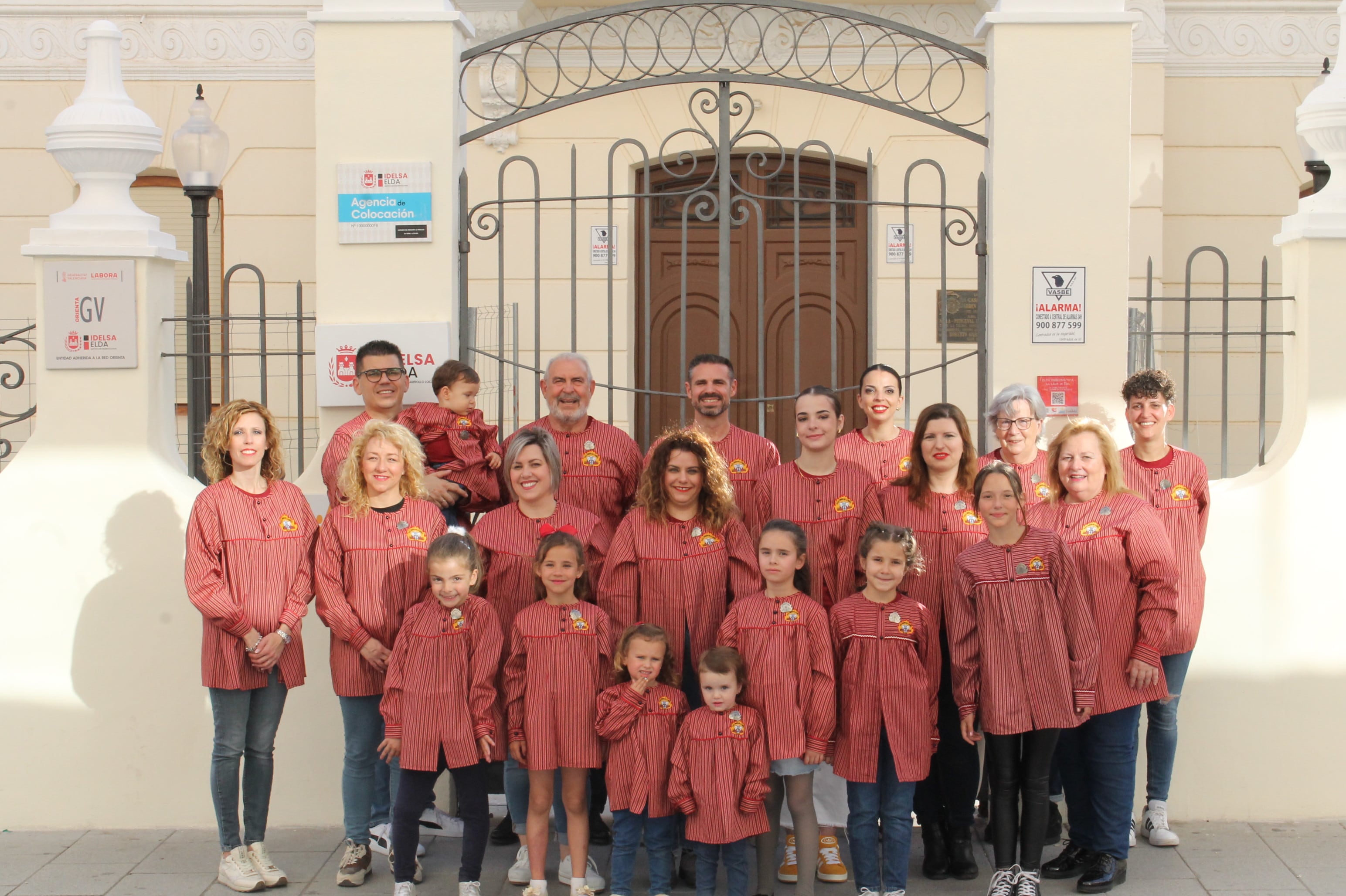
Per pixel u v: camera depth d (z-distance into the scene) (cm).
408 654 424
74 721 498
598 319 810
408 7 501
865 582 443
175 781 498
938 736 434
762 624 422
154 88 835
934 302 804
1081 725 448
